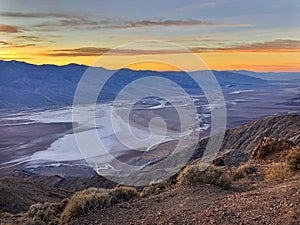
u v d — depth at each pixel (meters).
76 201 9.99
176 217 7.49
